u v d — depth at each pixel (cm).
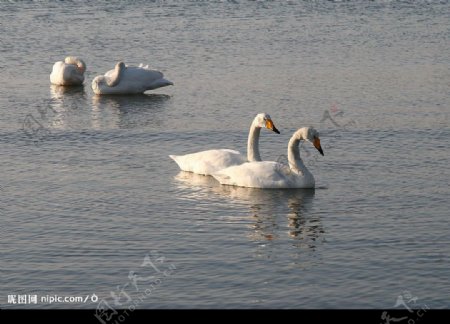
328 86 3522
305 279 1784
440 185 2350
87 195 2306
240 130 2934
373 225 2078
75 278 1806
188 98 3412
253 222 2112
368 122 2995
